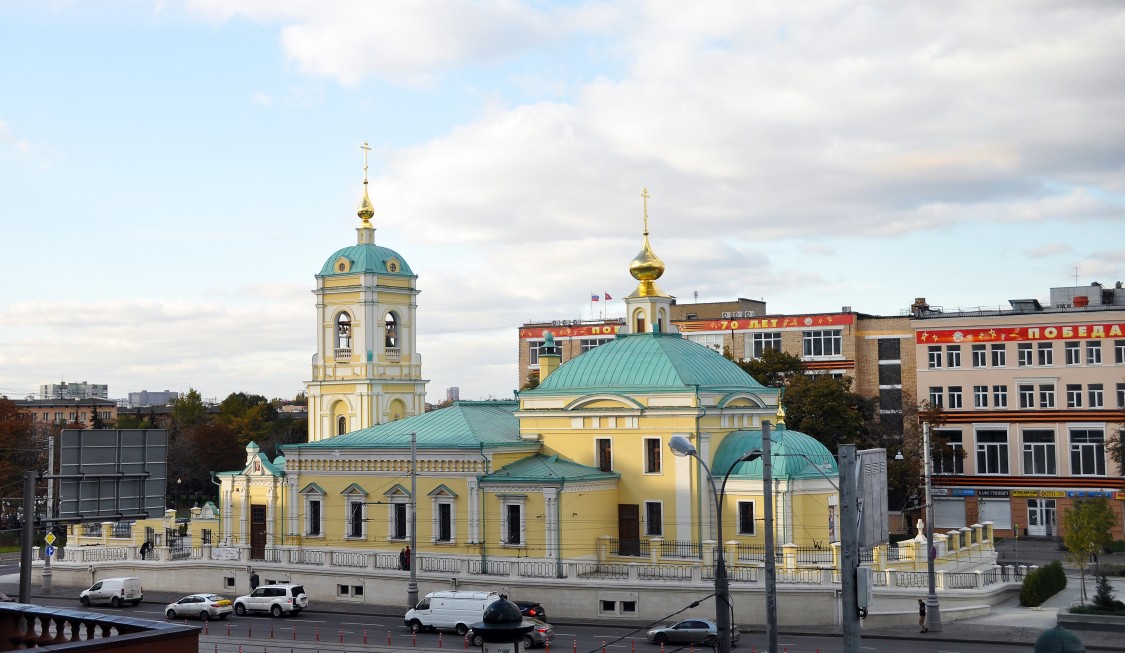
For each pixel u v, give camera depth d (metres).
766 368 118.50
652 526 81.25
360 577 79.94
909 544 76.75
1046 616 69.56
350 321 109.56
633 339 88.25
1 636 29.61
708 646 62.12
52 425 193.38
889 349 137.00
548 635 62.72
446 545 81.31
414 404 111.38
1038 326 117.06
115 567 90.69
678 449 36.72
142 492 47.97
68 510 45.41
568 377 86.38
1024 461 116.62
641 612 70.69
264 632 68.62
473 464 80.94
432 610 68.44
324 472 87.44
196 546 92.06
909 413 121.06
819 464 80.00
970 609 69.38
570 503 78.38
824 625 67.38
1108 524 71.44
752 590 68.44
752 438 80.81
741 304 165.75
